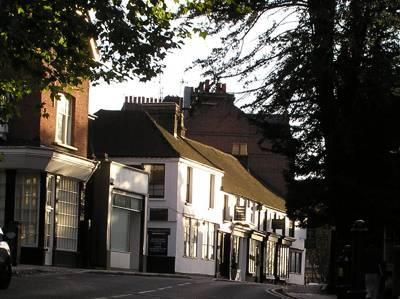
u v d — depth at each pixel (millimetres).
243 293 21516
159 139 42938
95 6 14328
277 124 25031
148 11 15055
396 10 22688
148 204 40312
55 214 29156
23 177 28719
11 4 13414
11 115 17734
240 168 58812
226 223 48812
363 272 17172
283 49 24016
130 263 35125
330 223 25219
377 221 23594
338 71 23016
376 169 23625
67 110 30828
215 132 62438
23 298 15680
